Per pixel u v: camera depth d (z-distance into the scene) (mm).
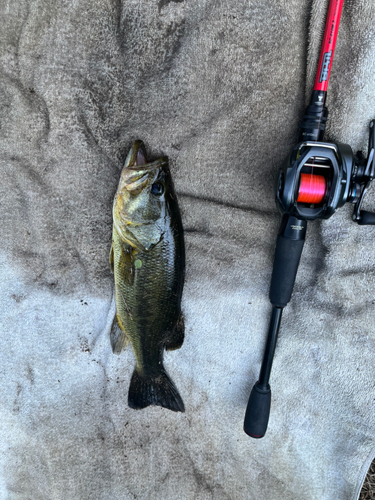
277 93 359
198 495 422
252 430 375
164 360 415
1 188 379
